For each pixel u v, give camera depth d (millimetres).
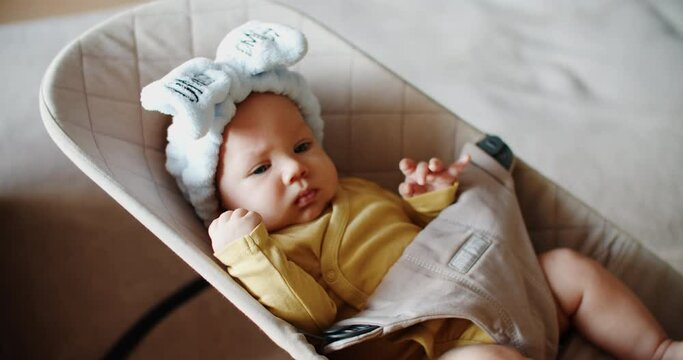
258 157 885
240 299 657
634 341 859
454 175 952
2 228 1139
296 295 743
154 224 677
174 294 1190
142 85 913
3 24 1347
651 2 1231
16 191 1155
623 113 1087
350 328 741
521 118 1088
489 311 788
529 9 1259
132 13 946
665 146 1040
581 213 1024
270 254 736
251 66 885
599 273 889
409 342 815
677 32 1191
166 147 920
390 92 1057
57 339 1119
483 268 834
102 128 815
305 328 759
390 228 931
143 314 1171
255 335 1170
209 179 890
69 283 1148
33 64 1272
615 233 1005
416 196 970
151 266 1203
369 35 1222
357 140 1080
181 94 780
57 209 1165
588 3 1247
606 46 1180
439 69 1166
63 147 717
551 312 870
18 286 1121
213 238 757
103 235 1186
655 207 1001
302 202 902
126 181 759
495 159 994
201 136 791
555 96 1119
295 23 1037
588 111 1093
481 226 903
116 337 1146
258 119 896
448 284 806
